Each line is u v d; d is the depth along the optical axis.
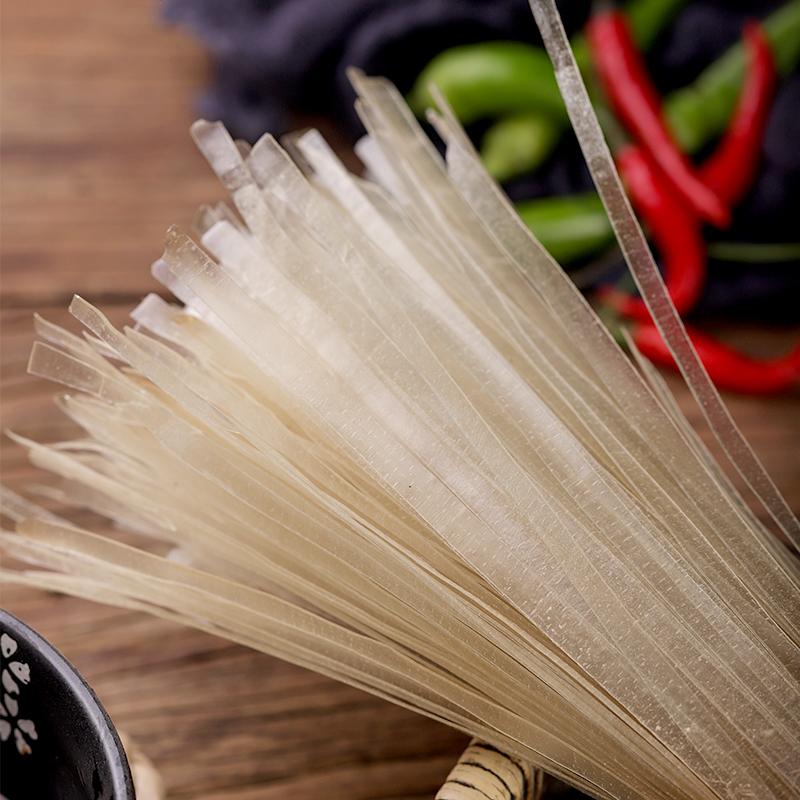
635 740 0.30
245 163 0.33
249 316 0.29
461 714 0.32
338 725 0.39
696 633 0.30
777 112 0.48
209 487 0.32
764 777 0.30
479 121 0.50
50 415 0.43
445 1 0.49
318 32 0.49
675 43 0.50
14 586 0.40
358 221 0.35
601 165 0.32
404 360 0.31
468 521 0.29
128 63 0.52
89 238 0.47
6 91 0.50
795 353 0.45
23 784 0.31
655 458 0.33
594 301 0.47
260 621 0.31
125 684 0.39
